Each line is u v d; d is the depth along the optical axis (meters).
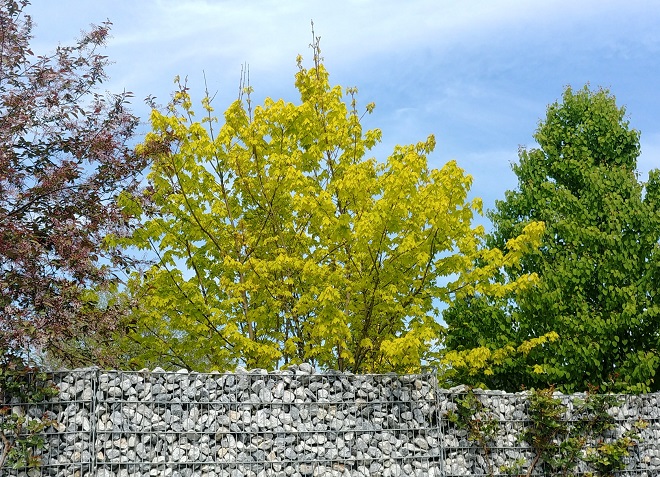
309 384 12.55
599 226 18.70
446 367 17.27
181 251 17.05
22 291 12.77
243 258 16.98
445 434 13.36
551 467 14.11
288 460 12.03
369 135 17.50
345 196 15.70
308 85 18.25
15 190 13.54
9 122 13.62
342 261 15.88
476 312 19.36
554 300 18.20
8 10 14.68
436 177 14.40
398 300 16.23
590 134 20.02
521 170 20.58
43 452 10.91
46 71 14.48
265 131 16.75
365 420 12.77
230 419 11.93
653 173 18.95
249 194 17.59
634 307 17.20
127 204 15.59
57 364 14.88
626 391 16.38
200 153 16.53
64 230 13.48
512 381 19.03
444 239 14.87
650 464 14.98
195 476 11.52
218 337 16.50
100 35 15.62
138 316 16.11
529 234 14.95
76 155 14.31
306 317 16.73
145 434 11.46
